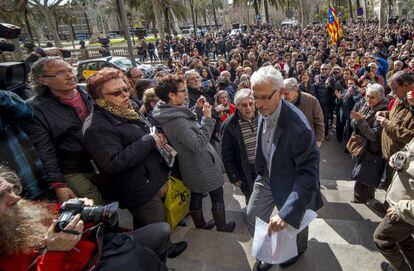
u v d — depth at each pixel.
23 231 1.25
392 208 2.02
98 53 29.42
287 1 49.28
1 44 2.33
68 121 2.37
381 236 2.17
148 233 1.73
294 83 3.90
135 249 1.46
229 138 3.06
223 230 3.03
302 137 1.98
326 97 7.01
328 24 15.04
